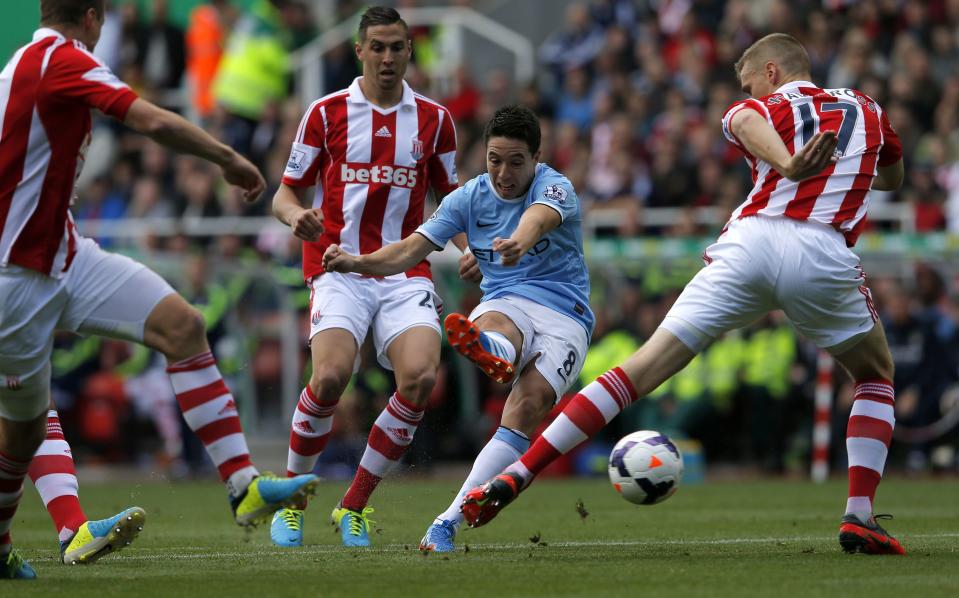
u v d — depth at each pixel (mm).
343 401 46781
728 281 20406
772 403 48000
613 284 49438
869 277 48344
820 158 19281
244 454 17672
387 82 24547
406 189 25031
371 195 24750
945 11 59219
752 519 29906
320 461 47688
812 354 47750
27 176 16875
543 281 22844
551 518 30391
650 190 55031
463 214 22594
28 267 16891
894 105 54938
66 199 17109
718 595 15836
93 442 50719
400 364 23844
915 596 15734
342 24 65625
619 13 64938
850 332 20672
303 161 24891
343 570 18797
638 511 32656
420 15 67125
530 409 22016
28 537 26266
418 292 24641
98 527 20031
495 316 22266
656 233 52844
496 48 69312
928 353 47062
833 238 20297
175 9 71938
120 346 50219
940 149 53438
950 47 58562
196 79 65250
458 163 58781
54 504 20703
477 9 73688
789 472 48562
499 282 23188
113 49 67125
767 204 20516
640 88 60875
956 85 55250
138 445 50750
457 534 25984
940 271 47719
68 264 17250
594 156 58562
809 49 58438
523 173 21859
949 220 52125
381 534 26422
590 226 53688
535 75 68062
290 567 19375
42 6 17516
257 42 63281
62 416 50531
